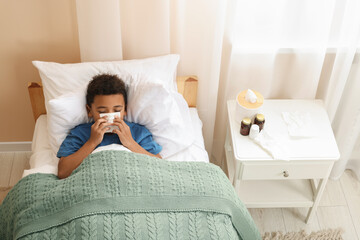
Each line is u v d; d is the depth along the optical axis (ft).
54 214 4.56
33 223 4.54
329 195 7.19
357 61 6.18
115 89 5.23
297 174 5.78
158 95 5.38
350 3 5.57
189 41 6.18
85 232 4.29
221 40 5.86
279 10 5.71
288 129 5.88
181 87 6.38
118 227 4.37
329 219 6.82
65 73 5.73
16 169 7.42
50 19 5.94
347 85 6.53
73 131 5.52
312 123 6.02
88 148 5.22
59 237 4.39
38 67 5.75
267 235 6.56
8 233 4.85
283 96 6.92
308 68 6.30
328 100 6.59
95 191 4.55
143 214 4.54
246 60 6.32
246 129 5.72
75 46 6.30
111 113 5.24
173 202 4.66
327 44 6.19
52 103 5.19
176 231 4.49
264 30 5.92
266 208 6.95
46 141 5.87
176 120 5.66
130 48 6.17
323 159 5.53
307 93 6.57
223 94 6.72
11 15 5.85
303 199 6.36
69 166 5.15
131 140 5.33
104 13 5.46
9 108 7.05
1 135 7.46
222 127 7.20
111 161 4.76
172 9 5.85
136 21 5.79
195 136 6.08
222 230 4.59
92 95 5.26
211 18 5.70
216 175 5.07
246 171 5.70
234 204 4.93
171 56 6.01
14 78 6.62
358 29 5.69
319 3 5.61
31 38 6.14
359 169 7.46
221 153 7.44
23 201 4.67
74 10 5.86
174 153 5.74
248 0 5.63
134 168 4.77
